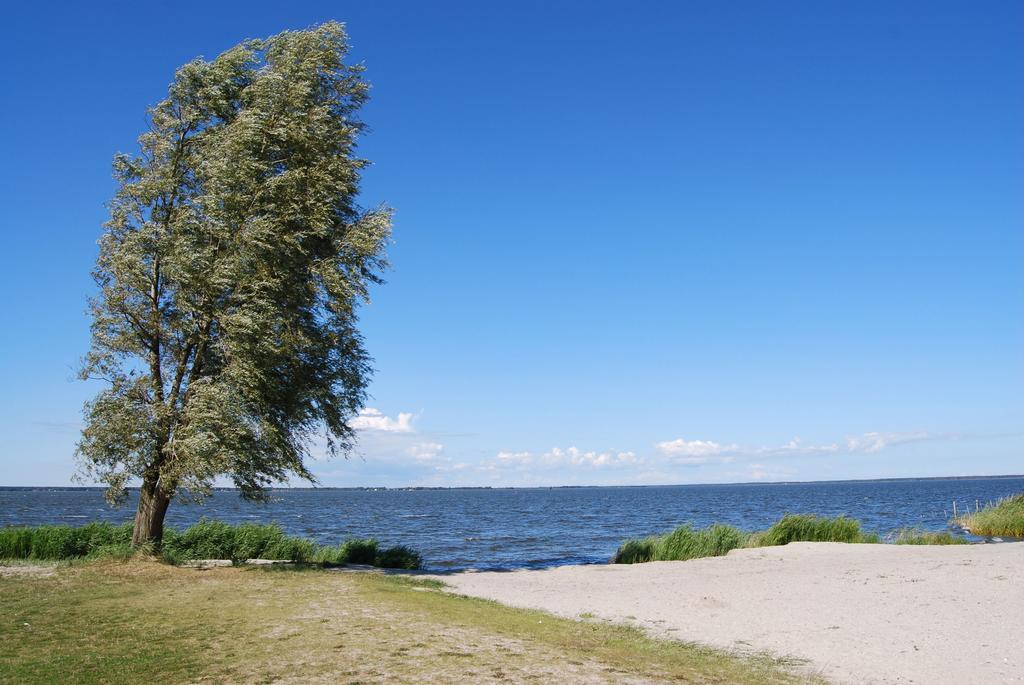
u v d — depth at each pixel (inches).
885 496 6171.3
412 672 381.4
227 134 877.8
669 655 466.3
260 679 370.9
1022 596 673.6
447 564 1400.1
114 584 697.6
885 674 427.2
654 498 7470.5
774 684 399.5
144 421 815.1
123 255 842.2
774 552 1159.6
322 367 932.6
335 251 924.6
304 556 1117.7
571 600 705.0
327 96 962.7
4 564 920.3
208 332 879.1
